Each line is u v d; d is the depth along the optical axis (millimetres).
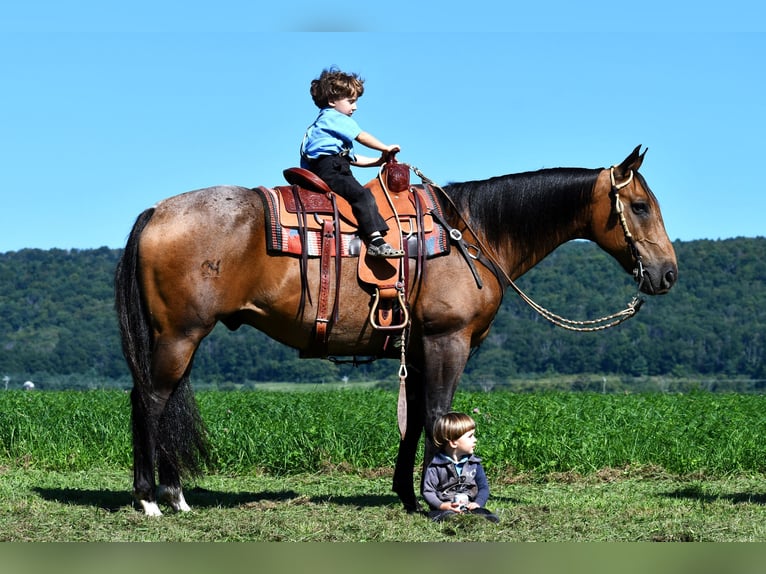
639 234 7734
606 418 13672
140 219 7027
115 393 18797
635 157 7680
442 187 7688
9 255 87562
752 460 11016
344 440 11523
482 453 10773
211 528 6629
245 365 61875
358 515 7320
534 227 7703
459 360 7285
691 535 6457
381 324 7195
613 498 8633
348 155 7469
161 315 6938
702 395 19812
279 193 7172
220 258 6898
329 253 7109
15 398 16391
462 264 7328
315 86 7578
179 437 7191
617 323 7922
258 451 11125
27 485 8914
